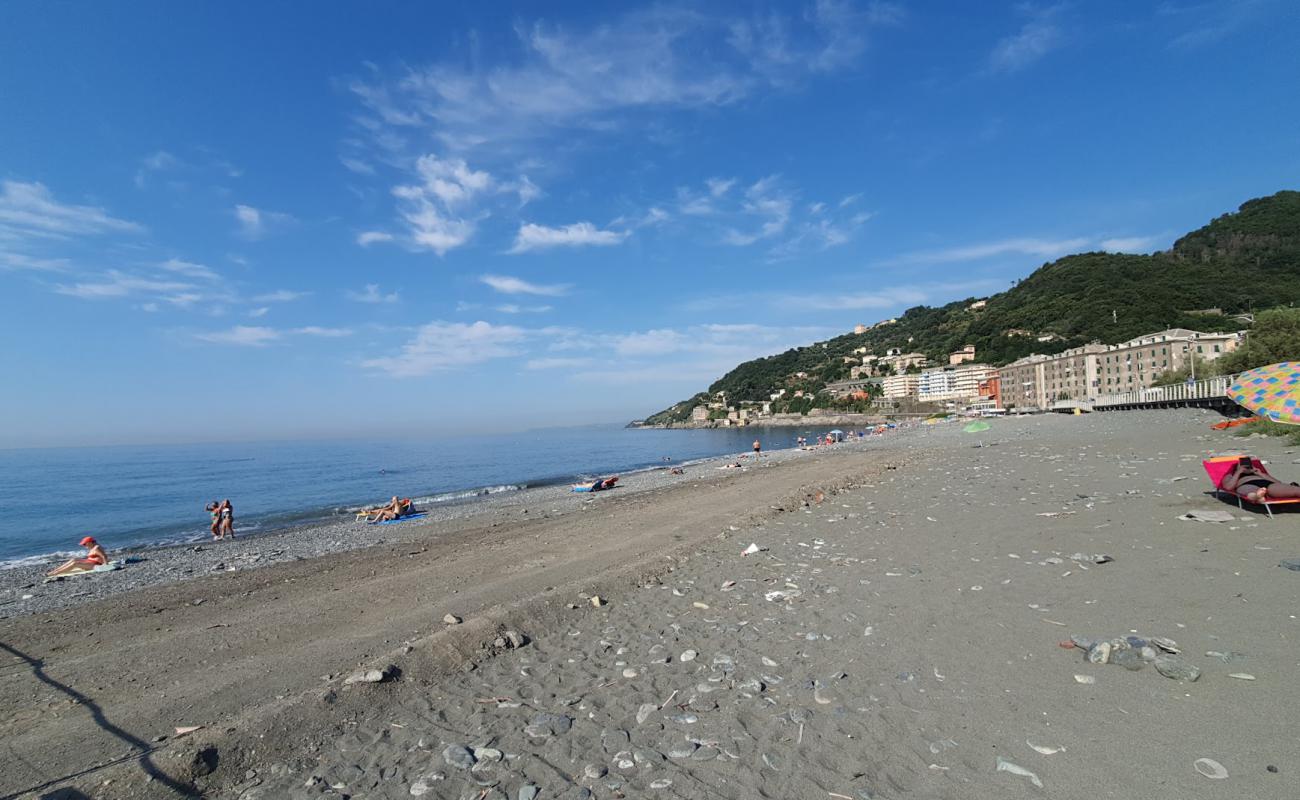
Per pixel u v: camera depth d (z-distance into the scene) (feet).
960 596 23.34
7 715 18.61
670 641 21.91
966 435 171.22
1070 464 63.46
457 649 21.38
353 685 18.21
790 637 21.04
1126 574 23.47
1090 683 15.24
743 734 14.66
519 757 14.47
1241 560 23.41
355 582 38.27
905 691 16.01
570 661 20.72
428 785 13.46
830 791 12.05
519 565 38.91
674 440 434.30
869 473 78.23
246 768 14.64
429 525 71.87
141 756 14.49
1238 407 121.80
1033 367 397.60
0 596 44.42
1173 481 42.96
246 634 26.53
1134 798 10.74
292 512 96.12
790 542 38.42
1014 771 11.96
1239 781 10.80
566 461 223.92
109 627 30.58
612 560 37.40
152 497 125.39
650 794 12.55
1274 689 13.78
